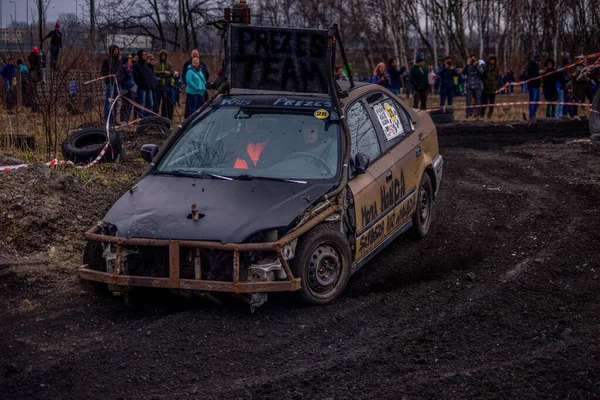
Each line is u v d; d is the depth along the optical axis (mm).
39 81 12266
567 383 4527
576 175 11219
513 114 22422
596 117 14977
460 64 40219
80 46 12930
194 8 36344
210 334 5227
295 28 6789
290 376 4590
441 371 4699
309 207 5715
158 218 5617
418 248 7574
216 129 6688
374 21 46938
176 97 21734
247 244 5273
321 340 5203
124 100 14578
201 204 5754
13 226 7227
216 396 4320
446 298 6109
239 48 6953
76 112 13336
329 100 6820
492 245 7723
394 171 6934
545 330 5406
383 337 5270
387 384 4500
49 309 5727
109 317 5578
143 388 4414
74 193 8328
